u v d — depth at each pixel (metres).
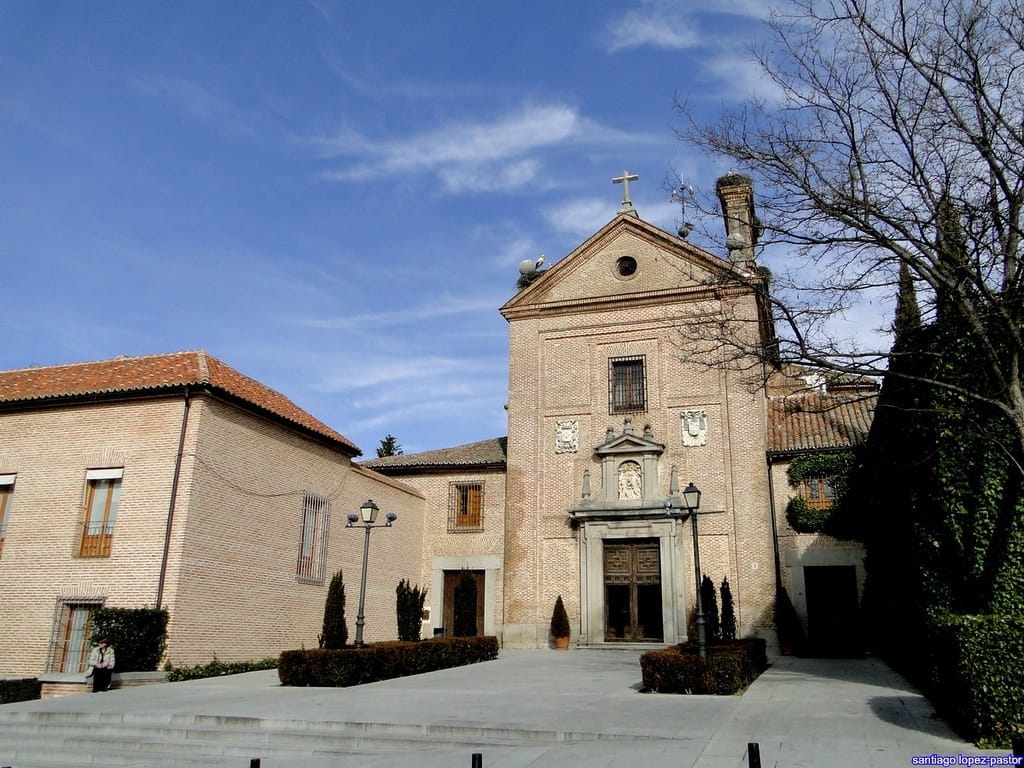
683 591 26.72
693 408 28.38
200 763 11.13
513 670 20.56
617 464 28.56
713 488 27.45
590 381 30.00
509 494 29.75
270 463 23.38
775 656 24.92
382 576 28.66
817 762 9.17
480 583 30.77
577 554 28.52
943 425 13.67
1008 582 12.65
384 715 12.69
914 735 10.63
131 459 20.97
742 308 28.03
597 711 12.88
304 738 11.90
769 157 13.43
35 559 21.02
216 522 20.97
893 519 19.36
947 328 13.88
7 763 11.80
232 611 21.22
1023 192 11.96
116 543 20.39
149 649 18.66
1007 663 9.86
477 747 11.09
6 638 20.58
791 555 26.84
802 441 28.22
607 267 31.08
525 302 31.64
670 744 10.43
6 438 22.45
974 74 12.20
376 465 32.88
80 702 14.95
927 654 14.06
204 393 20.95
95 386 22.41
